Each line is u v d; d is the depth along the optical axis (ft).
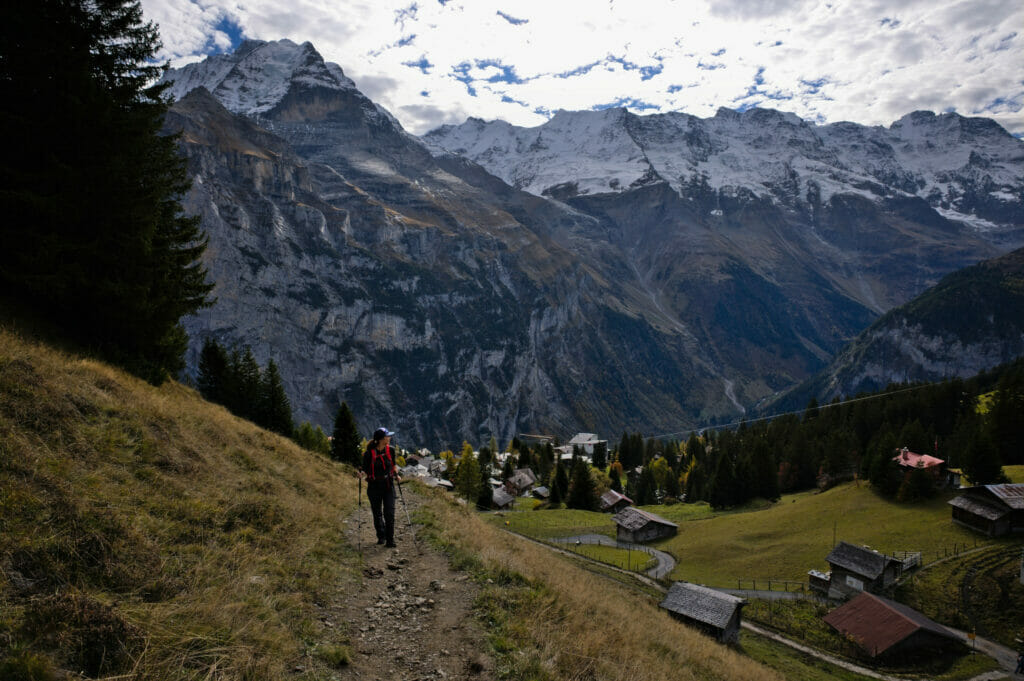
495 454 572.51
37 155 65.98
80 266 67.05
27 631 21.49
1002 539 181.47
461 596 39.99
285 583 35.01
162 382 81.82
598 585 93.40
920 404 390.01
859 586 165.27
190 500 40.91
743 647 129.59
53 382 44.73
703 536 251.39
